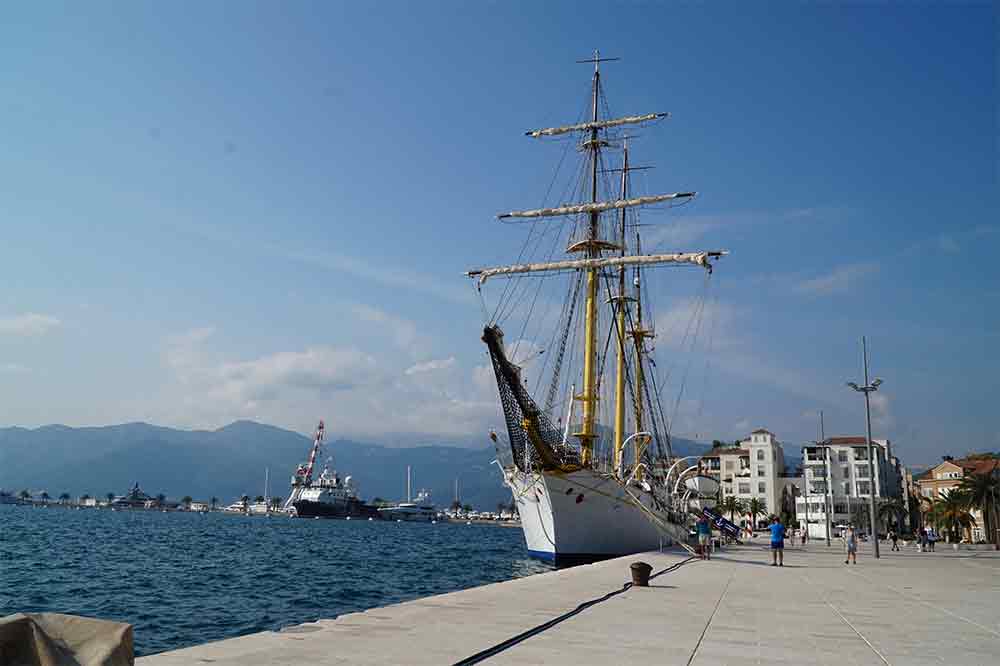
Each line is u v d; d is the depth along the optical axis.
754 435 174.25
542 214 72.50
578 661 12.31
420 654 12.23
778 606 21.44
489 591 22.11
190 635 29.30
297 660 11.44
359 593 44.53
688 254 64.38
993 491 96.81
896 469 184.25
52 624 7.29
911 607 22.08
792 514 171.75
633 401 80.06
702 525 46.34
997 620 19.28
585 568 32.31
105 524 171.00
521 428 51.31
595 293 67.25
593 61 76.06
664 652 13.38
